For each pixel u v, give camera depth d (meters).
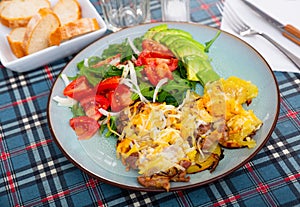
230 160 0.95
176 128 0.98
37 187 1.02
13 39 1.26
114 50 1.15
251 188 0.97
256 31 1.24
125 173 0.94
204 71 1.07
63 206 0.98
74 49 1.26
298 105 1.12
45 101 1.19
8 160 1.07
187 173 0.92
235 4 1.31
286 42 1.21
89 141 1.01
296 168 0.99
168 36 1.15
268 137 0.96
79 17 1.33
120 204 0.97
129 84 1.06
